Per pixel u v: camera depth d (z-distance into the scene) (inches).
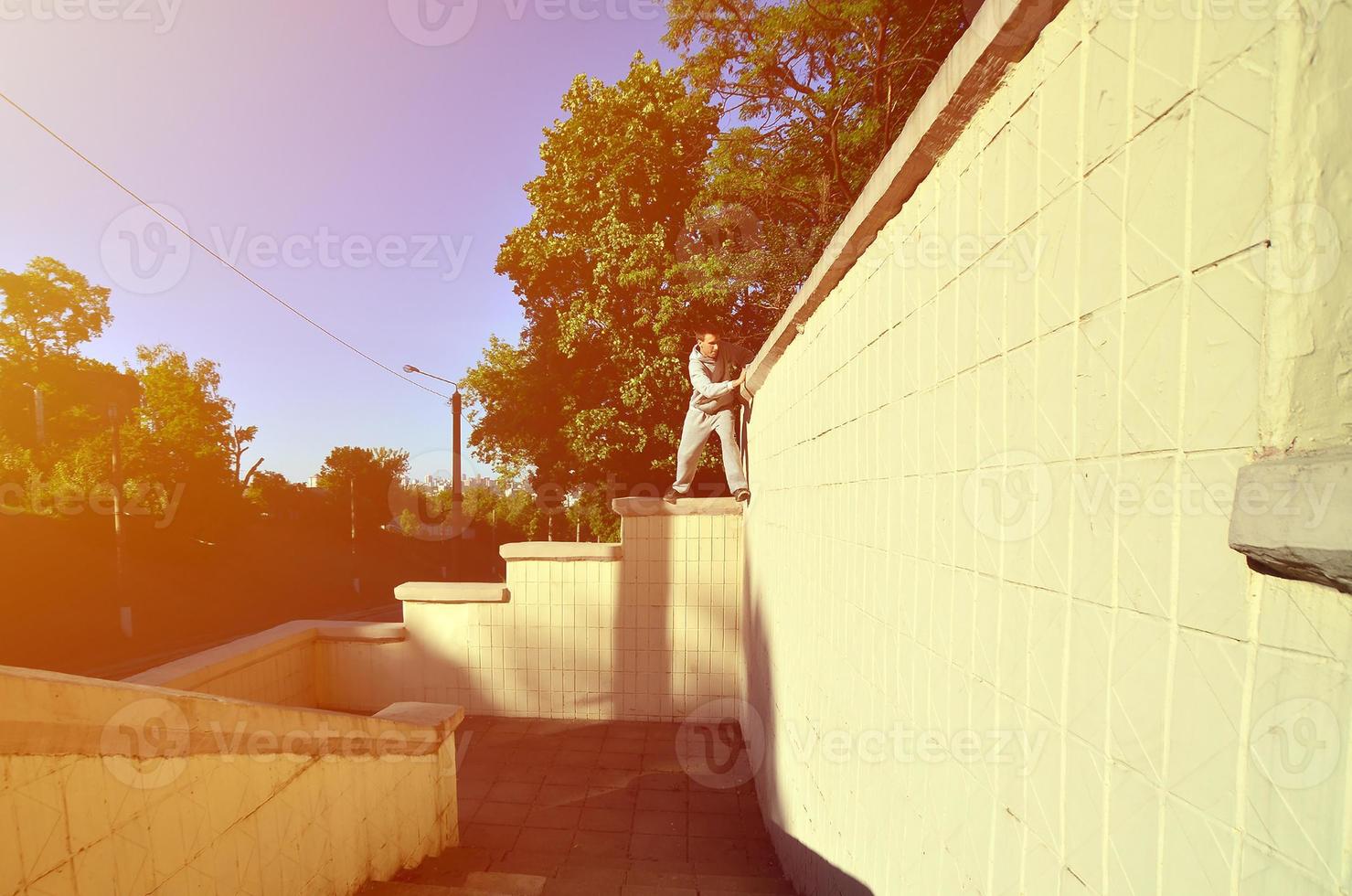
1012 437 46.8
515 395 486.6
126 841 55.9
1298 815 24.4
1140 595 33.4
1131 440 34.1
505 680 238.8
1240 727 27.2
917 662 65.5
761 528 181.9
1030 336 44.4
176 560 853.8
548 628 238.7
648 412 430.0
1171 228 31.3
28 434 697.0
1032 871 43.6
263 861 78.5
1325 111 24.0
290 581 1013.8
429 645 239.1
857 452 87.6
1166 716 31.4
